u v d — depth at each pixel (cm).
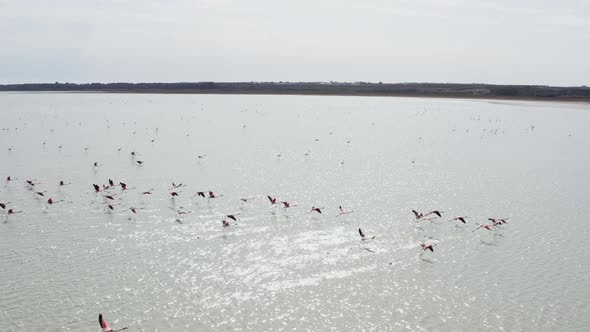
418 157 8088
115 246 3991
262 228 4425
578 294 3278
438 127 12756
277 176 6475
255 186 5900
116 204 5100
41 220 4600
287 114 16288
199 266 3638
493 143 9894
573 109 18988
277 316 2981
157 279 3428
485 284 3403
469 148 9175
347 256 3844
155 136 10281
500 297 3225
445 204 5234
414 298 3203
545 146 9544
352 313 3022
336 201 5291
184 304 3105
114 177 6322
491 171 6975
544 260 3812
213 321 2920
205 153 8219
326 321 2933
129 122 13012
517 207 5169
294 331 2831
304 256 3834
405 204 5212
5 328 2827
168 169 6869
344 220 4662
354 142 9825
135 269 3578
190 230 4359
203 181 6125
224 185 5925
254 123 13225
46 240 4106
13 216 4712
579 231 4453
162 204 5109
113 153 8162
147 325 2870
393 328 2864
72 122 12912
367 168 7088
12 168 6856
